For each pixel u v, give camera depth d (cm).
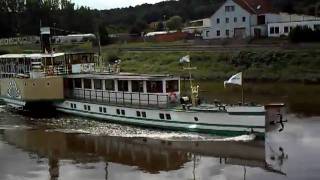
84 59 4619
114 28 15588
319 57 6588
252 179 2427
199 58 7388
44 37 4991
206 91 5534
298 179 2397
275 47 7238
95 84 4091
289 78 6144
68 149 3109
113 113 3838
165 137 3322
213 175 2511
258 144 3066
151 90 3647
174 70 7100
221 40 8469
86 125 3834
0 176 2586
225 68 6912
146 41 10325
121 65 7800
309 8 12488
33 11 14125
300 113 4062
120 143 3222
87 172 2619
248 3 9675
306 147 2973
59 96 4328
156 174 2555
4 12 13900
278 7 12619
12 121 4094
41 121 4069
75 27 14938
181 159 2814
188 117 3353
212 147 3028
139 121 3644
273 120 3244
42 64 4472
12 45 10519
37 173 2625
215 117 3238
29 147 3186
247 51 7112
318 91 5269
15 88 4612
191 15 18238
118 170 2639
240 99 4875
